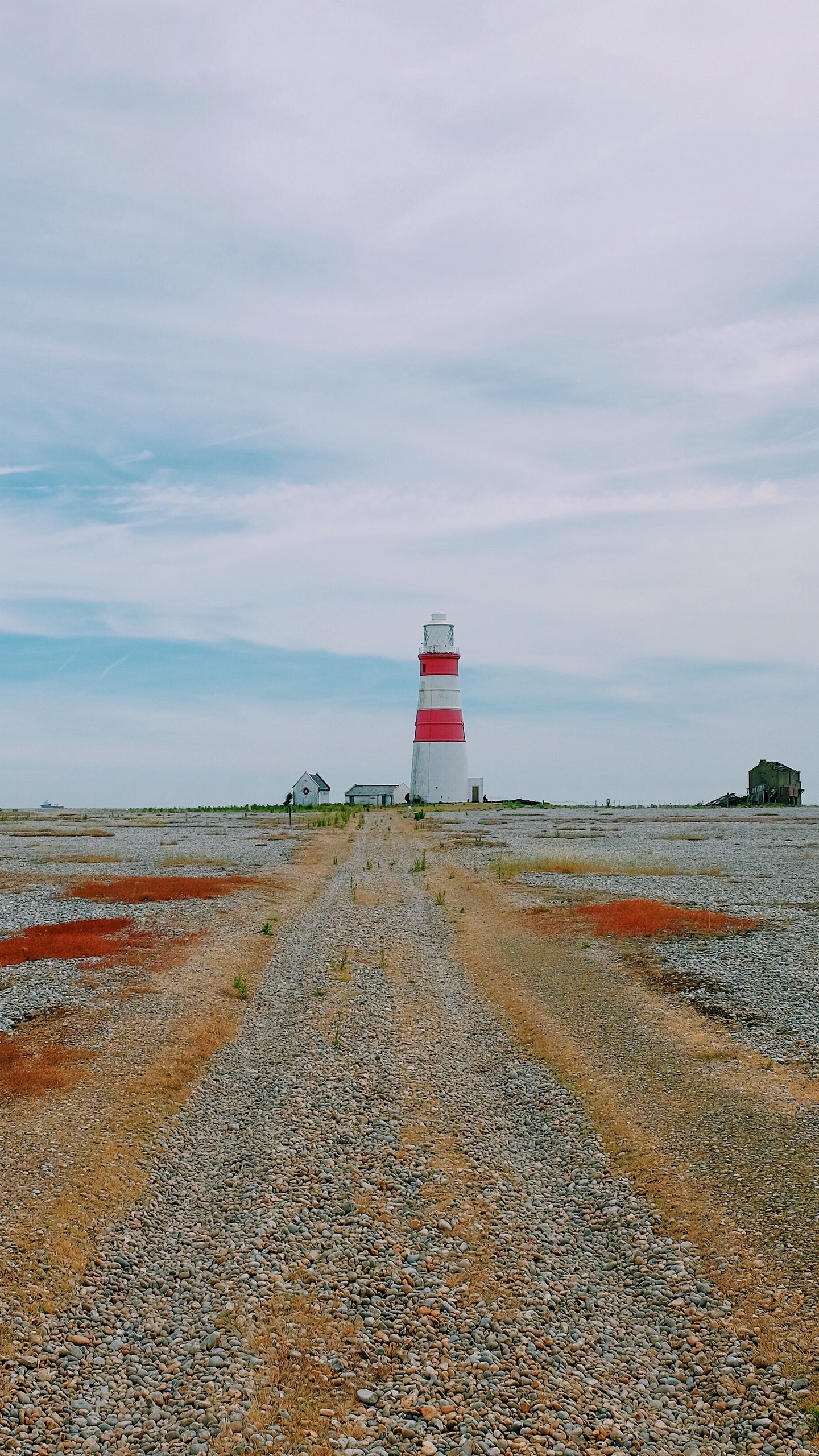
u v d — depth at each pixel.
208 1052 23.12
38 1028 23.69
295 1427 11.51
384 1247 15.18
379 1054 23.33
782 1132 18.11
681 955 30.31
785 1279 13.98
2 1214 15.19
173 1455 11.05
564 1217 16.31
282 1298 13.77
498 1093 21.38
